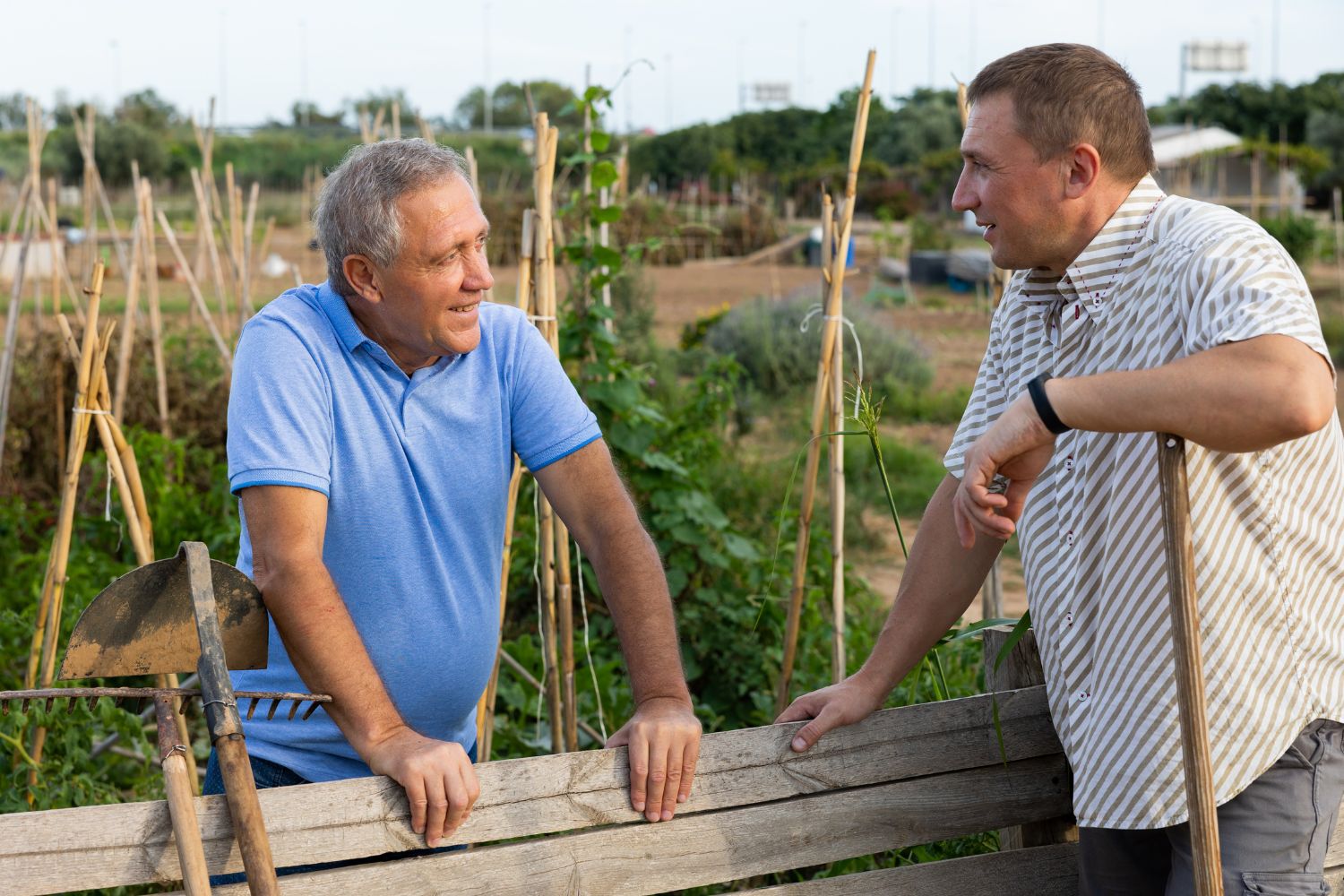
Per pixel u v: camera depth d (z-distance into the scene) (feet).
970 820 6.97
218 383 23.48
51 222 21.50
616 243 19.35
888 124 170.50
